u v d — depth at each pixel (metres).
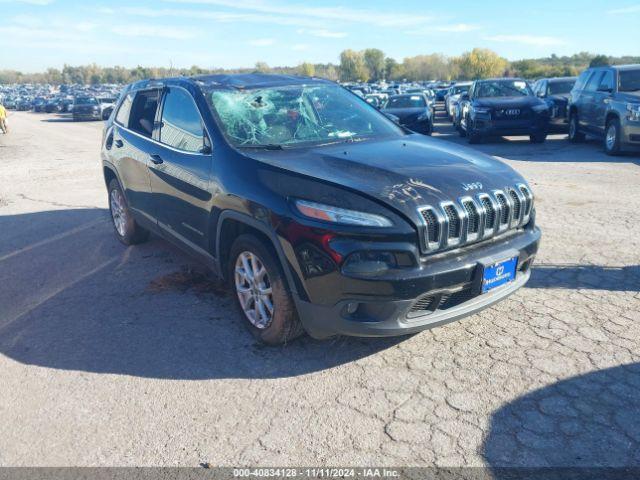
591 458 2.58
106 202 8.58
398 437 2.77
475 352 3.54
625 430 2.75
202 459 2.67
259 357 3.60
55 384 3.37
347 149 3.92
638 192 7.79
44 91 108.38
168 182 4.50
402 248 3.02
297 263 3.21
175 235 4.69
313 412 3.00
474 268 3.23
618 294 4.35
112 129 5.91
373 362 3.48
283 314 3.46
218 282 4.94
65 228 7.04
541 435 2.74
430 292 3.09
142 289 4.84
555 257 5.22
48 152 16.17
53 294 4.82
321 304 3.20
